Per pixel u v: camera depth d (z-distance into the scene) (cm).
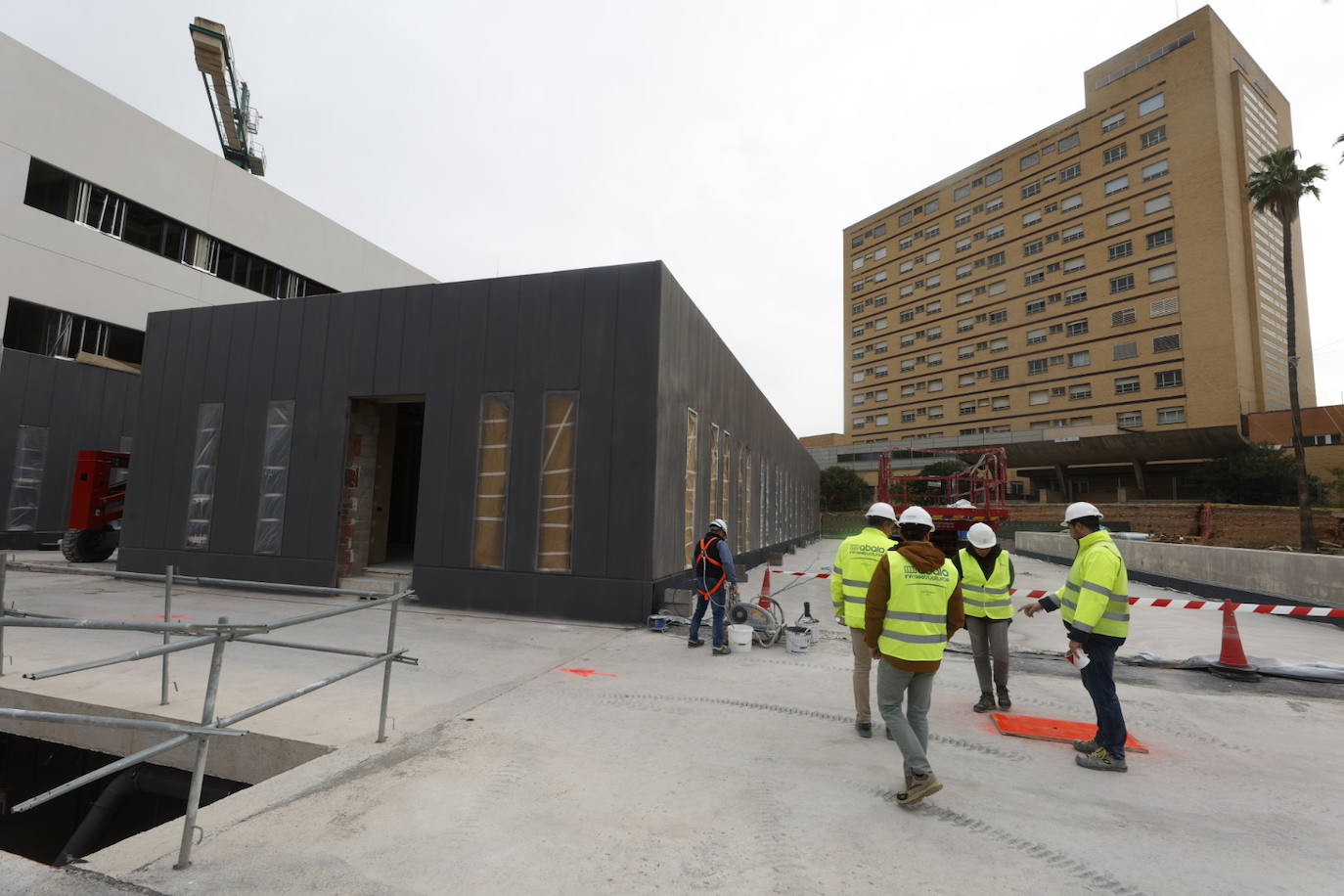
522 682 637
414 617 988
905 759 382
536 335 1067
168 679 616
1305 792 414
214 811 351
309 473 1191
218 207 2673
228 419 1266
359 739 468
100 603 1049
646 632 916
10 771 641
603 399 1020
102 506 1638
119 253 2291
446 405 1106
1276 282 5772
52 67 2097
